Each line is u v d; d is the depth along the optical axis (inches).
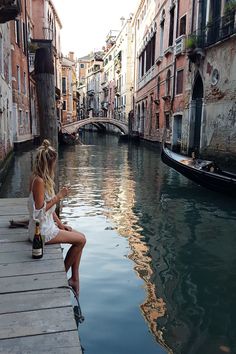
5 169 456.1
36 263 130.7
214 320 143.1
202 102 590.2
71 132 1336.1
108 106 2241.6
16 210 205.8
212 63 534.0
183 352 122.6
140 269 189.2
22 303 105.0
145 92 1171.3
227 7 471.5
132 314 144.7
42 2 1101.7
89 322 138.3
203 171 373.1
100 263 195.8
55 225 142.6
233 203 333.7
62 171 559.2
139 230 256.1
